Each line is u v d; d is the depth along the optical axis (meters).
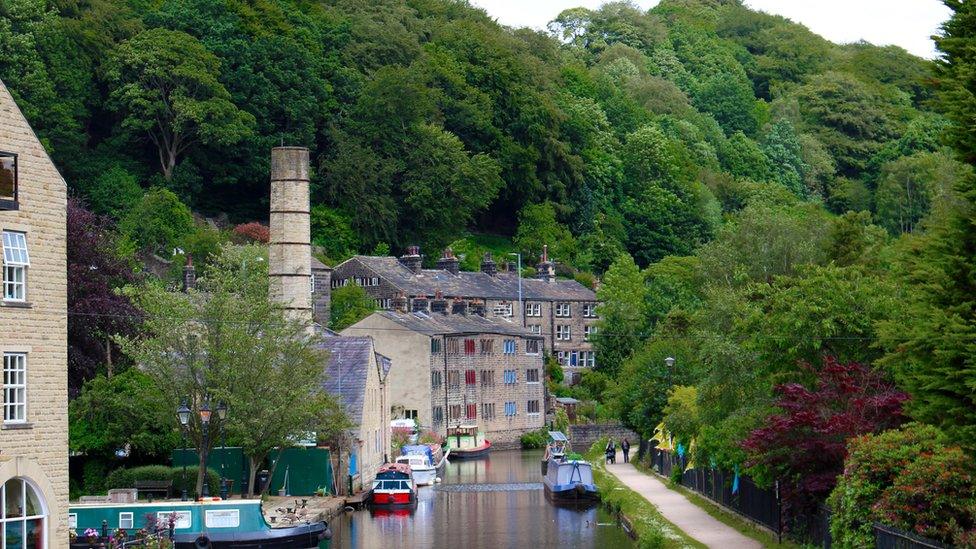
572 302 181.88
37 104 155.25
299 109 179.50
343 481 92.44
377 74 190.12
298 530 70.81
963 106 44.44
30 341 53.34
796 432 57.91
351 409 95.06
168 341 78.62
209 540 67.94
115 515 67.31
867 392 59.19
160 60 165.38
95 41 164.75
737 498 74.75
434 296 159.50
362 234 182.25
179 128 164.38
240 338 79.06
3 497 51.56
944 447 48.28
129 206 159.75
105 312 84.25
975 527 44.91
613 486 94.12
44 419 53.72
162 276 149.38
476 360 154.00
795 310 67.44
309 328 106.50
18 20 155.88
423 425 142.00
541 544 73.69
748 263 123.62
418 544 74.31
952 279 44.62
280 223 110.62
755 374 71.25
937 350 43.50
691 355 109.50
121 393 80.19
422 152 189.00
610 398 123.00
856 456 51.34
